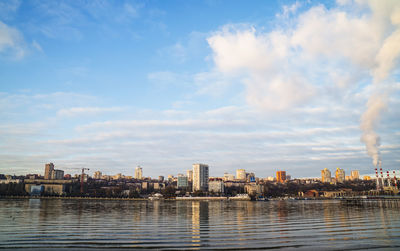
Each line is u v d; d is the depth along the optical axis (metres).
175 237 35.47
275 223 51.59
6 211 87.06
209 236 36.19
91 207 121.69
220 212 89.06
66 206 128.88
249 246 29.56
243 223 52.22
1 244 30.78
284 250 27.47
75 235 37.03
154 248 28.83
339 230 40.41
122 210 99.94
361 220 54.62
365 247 28.27
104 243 31.39
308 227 44.59
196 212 89.62
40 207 115.62
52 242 31.98
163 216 70.56
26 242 31.97
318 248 28.09
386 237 33.88
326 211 87.62
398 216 63.84
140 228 44.56
